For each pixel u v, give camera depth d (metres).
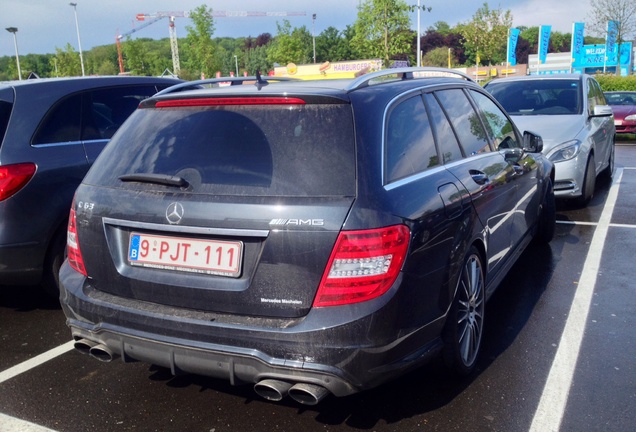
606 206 8.14
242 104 3.07
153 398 3.50
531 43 110.62
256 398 3.47
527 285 5.15
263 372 2.72
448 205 3.23
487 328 4.31
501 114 5.02
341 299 2.67
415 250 2.85
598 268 5.53
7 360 4.05
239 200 2.80
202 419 3.27
